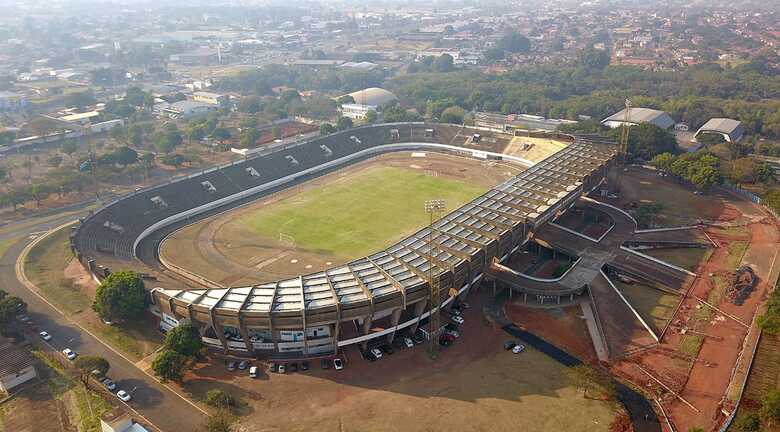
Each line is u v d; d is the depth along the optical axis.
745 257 151.75
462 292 128.50
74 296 135.50
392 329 113.56
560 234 162.50
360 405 97.62
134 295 118.38
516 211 154.88
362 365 108.94
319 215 190.00
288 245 166.50
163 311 118.88
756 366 107.31
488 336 118.31
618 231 165.25
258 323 106.56
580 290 131.75
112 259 147.50
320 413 95.69
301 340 112.88
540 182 178.75
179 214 188.38
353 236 172.25
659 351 112.00
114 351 113.94
